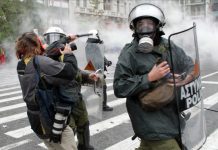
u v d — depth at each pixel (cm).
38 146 514
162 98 243
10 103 898
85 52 448
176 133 249
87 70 436
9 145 521
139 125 253
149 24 251
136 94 249
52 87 290
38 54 301
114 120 652
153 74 239
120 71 253
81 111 404
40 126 297
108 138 541
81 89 437
